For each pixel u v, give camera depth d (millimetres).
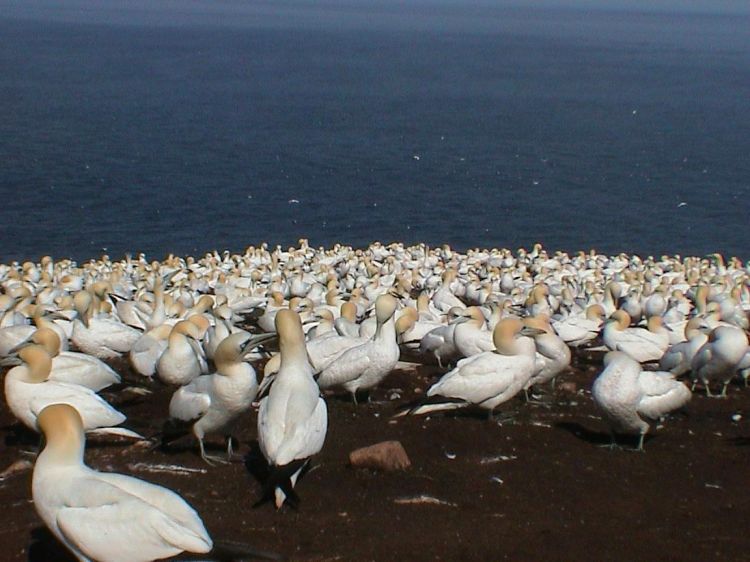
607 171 80875
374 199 67375
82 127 96500
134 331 20000
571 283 36594
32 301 26906
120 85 142125
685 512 12305
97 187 66250
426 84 162625
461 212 64375
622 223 62156
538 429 15680
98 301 24219
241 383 12602
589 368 21516
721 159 88688
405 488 12469
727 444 15500
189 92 136625
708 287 31281
